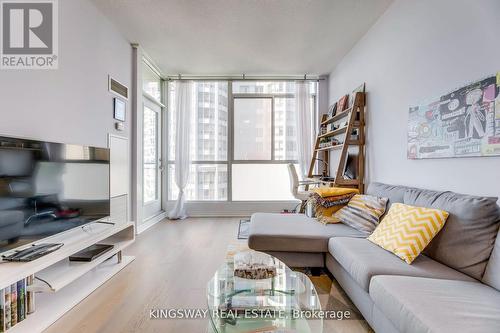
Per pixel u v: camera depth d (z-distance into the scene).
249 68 4.40
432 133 2.05
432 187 2.07
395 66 2.59
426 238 1.58
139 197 3.69
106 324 1.61
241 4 2.67
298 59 4.04
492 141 1.55
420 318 1.02
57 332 1.52
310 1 2.63
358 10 2.77
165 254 2.82
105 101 2.91
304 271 2.35
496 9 1.53
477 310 1.05
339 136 4.08
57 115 2.19
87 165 2.21
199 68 4.40
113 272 2.28
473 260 1.39
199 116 4.89
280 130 4.98
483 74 1.61
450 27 1.87
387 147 2.74
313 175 4.56
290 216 2.86
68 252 1.74
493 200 1.43
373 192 2.59
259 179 5.01
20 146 1.61
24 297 1.59
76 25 2.41
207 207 4.85
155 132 4.64
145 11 2.79
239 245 3.13
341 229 2.33
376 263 1.53
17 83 1.87
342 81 4.06
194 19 2.95
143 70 4.03
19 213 1.60
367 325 1.62
